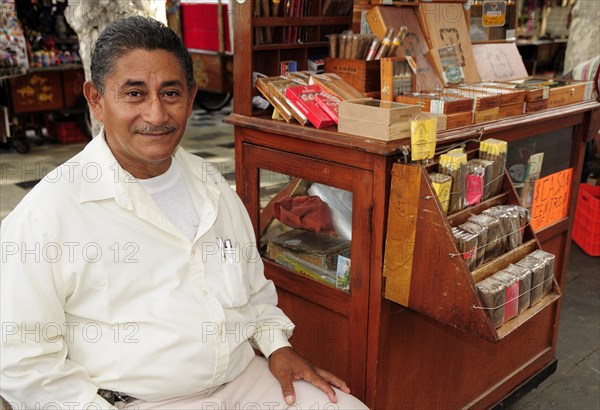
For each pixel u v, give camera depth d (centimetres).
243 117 190
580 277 345
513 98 192
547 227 227
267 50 197
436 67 214
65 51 596
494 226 161
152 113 117
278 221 192
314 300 185
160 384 128
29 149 607
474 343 204
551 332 247
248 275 156
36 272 115
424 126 147
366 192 159
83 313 123
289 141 177
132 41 115
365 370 173
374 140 154
